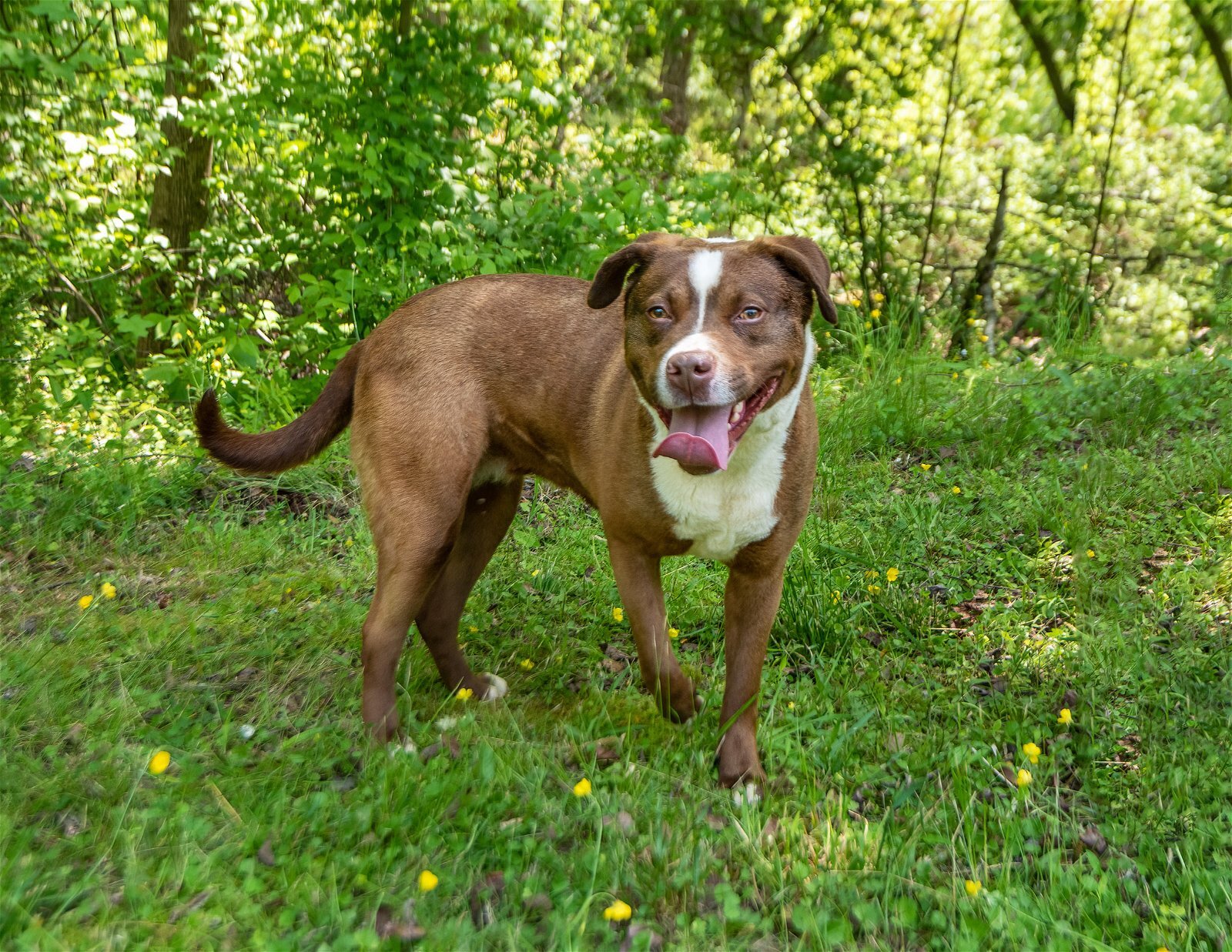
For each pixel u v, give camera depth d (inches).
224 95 118.1
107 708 54.9
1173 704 57.8
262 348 123.2
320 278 119.8
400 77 109.9
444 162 114.5
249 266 128.7
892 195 142.4
